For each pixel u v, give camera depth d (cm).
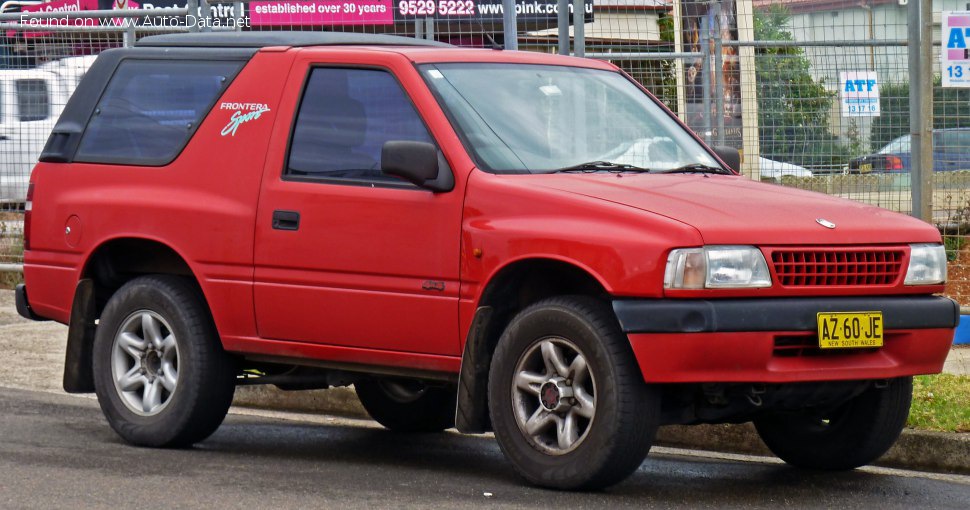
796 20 1409
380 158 763
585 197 704
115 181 870
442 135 754
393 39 874
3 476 740
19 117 1530
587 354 690
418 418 930
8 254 1577
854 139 1292
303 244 789
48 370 1153
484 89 793
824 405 755
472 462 827
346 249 773
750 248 677
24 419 948
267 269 805
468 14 1600
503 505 679
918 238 730
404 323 757
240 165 823
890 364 711
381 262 762
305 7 1423
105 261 894
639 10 1546
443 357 751
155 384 852
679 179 768
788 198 743
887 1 1344
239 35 869
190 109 855
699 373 670
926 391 928
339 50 812
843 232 703
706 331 663
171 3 2355
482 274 723
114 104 891
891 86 1280
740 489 744
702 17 1420
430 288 745
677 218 679
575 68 857
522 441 718
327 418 1012
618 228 683
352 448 877
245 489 716
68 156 896
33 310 912
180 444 850
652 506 687
